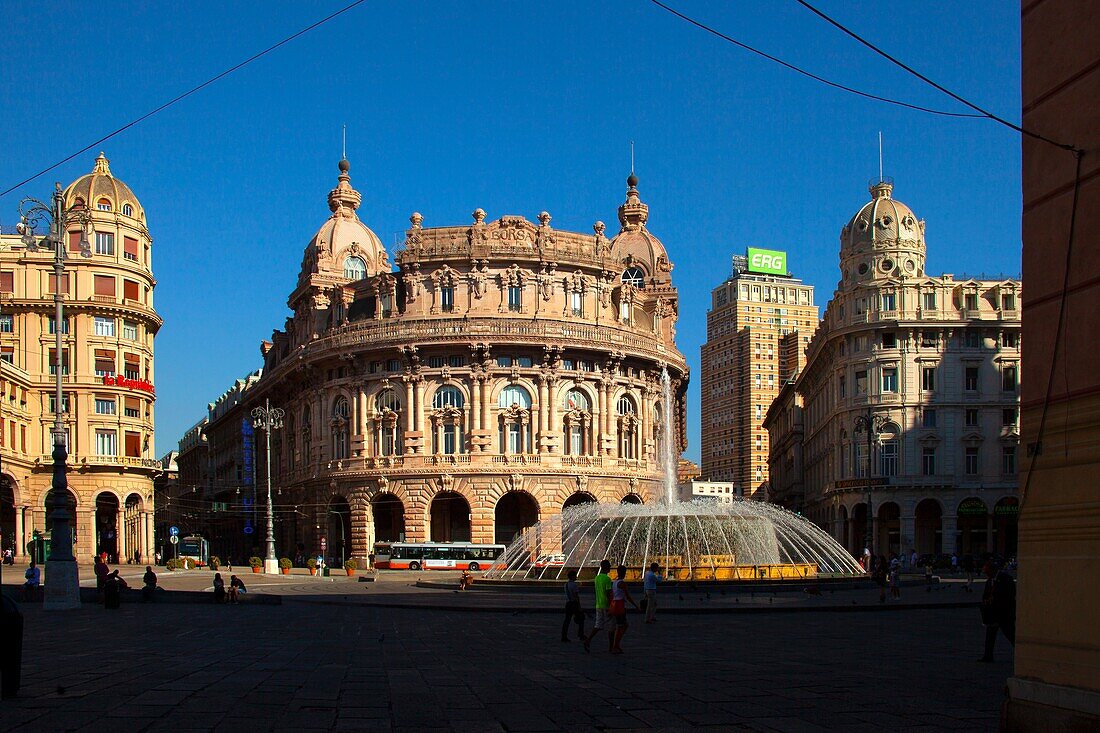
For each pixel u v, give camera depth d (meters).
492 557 94.12
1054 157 15.91
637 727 17.09
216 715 17.28
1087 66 15.34
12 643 18.66
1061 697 14.89
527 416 98.81
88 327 103.25
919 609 47.34
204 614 44.19
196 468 193.75
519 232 101.56
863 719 17.88
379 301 103.19
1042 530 15.62
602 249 105.00
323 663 25.39
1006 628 26.05
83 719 16.59
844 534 108.25
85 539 100.69
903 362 103.81
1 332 101.00
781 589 56.75
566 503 103.31
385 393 101.75
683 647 30.25
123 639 31.56
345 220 123.69
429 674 23.45
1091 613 14.62
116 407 104.06
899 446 103.06
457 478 97.06
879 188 113.00
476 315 99.00
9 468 94.12
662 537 64.12
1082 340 15.17
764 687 21.66
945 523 101.50
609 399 102.56
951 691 21.17
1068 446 15.27
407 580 78.38
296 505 111.12
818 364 123.94
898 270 107.44
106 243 106.38
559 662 26.19
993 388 103.00
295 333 123.75
